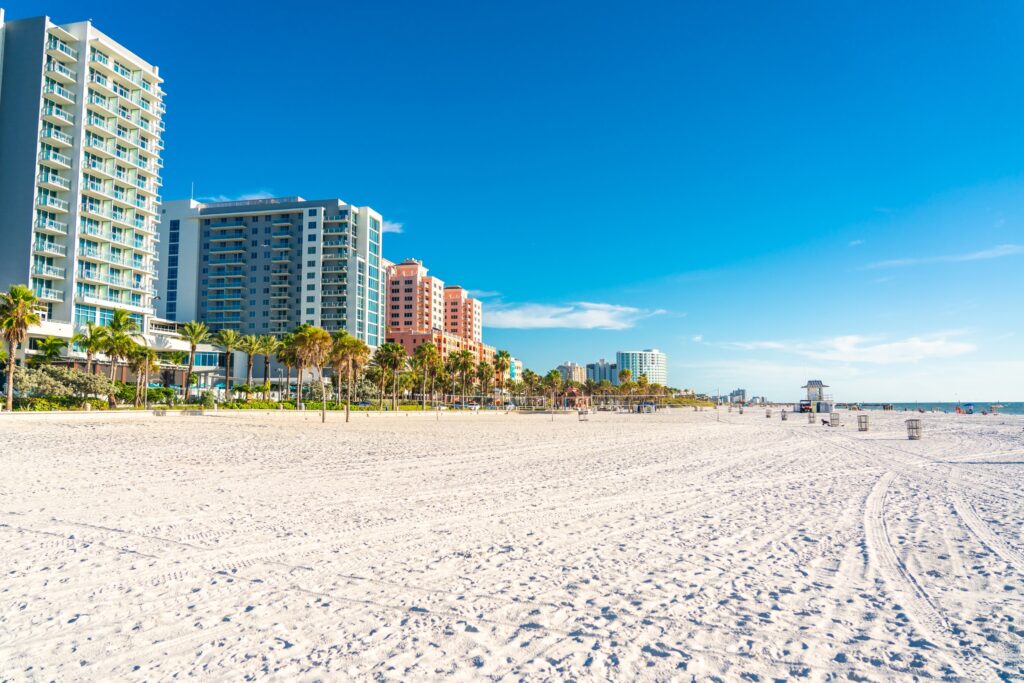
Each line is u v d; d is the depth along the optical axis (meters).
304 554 9.57
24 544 10.02
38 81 70.56
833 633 6.42
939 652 5.91
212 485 16.69
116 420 46.44
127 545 10.01
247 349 94.50
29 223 68.69
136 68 81.88
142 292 82.94
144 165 84.19
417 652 5.93
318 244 131.12
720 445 33.38
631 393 194.38
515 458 25.36
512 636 6.34
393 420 69.81
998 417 86.00
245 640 6.22
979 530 11.22
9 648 6.03
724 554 9.67
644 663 5.70
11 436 30.92
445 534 11.02
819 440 37.75
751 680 5.35
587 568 8.88
